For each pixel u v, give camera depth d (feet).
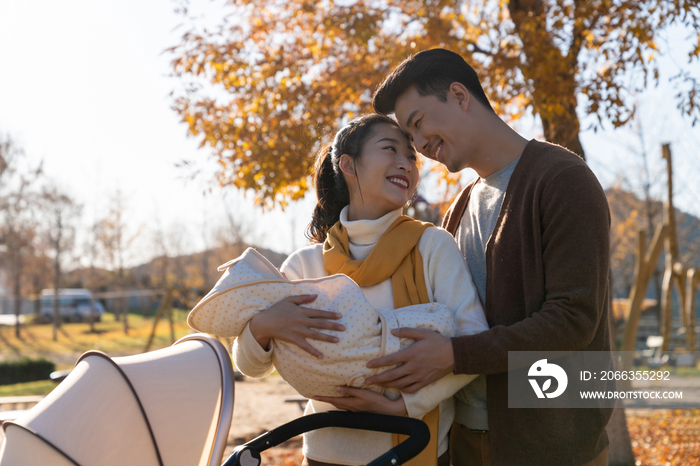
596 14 17.46
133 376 4.78
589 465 6.07
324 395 5.56
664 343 44.39
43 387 41.09
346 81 22.48
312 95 22.81
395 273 6.21
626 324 25.29
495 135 6.66
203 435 4.79
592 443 5.96
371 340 5.33
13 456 4.49
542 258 5.91
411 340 5.47
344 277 5.58
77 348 81.20
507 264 6.18
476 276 6.89
